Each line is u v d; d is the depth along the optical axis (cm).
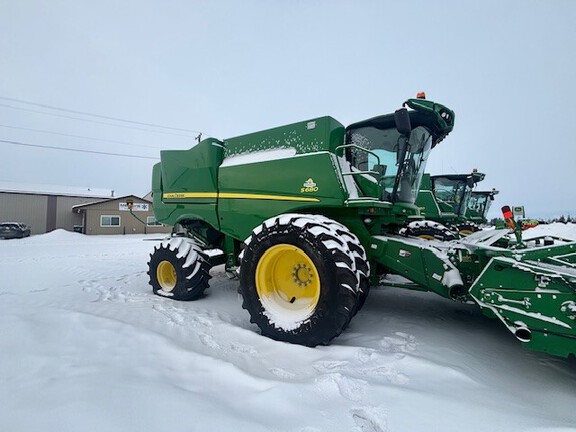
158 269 420
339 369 206
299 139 342
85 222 2603
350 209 322
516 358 236
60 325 244
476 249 242
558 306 193
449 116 338
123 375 174
